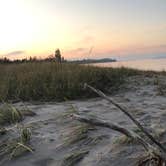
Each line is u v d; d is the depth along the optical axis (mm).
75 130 4180
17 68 11273
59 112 5434
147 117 4691
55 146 3811
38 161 3496
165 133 3795
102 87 7875
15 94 7609
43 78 8641
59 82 8156
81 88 7523
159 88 7613
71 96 7250
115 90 7930
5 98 7348
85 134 4008
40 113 5508
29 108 5992
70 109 5527
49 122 4805
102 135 3949
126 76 9672
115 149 3455
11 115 5199
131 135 2707
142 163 2828
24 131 4199
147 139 3586
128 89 7941
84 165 3230
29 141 4051
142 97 6797
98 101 6605
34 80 8484
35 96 7391
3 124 4953
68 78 8234
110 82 8469
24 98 7363
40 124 4723
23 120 5102
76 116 2842
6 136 4336
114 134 3975
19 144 3846
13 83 8438
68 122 4688
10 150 3818
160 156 2576
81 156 3430
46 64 11406
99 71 9102
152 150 2645
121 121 4609
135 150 3350
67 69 9781
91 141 3787
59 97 7219
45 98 7254
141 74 10266
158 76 10016
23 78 8789
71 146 3746
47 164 3416
